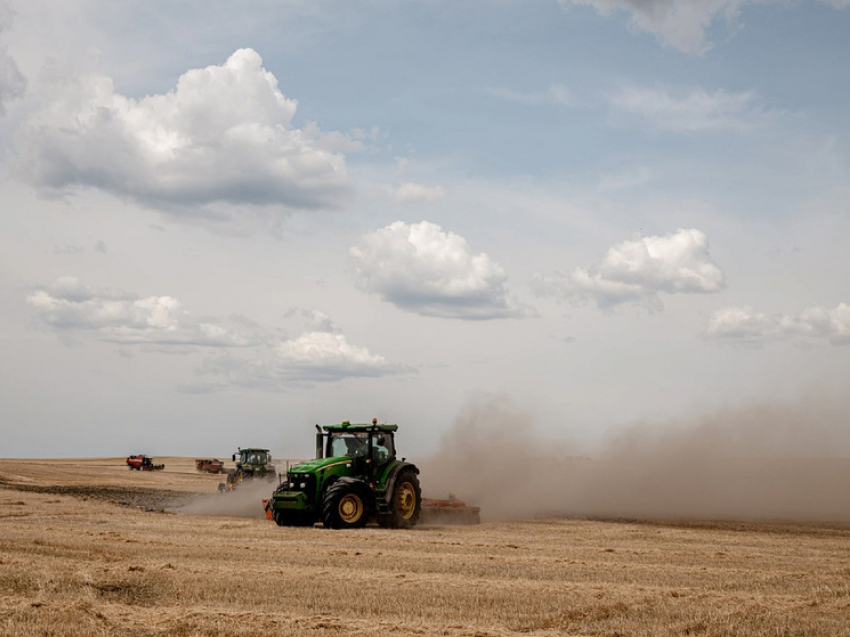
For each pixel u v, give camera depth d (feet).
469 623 30.66
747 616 31.35
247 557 47.32
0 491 119.85
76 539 55.16
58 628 28.48
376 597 34.83
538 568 43.88
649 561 48.24
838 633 28.89
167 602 34.04
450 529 71.00
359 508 70.18
